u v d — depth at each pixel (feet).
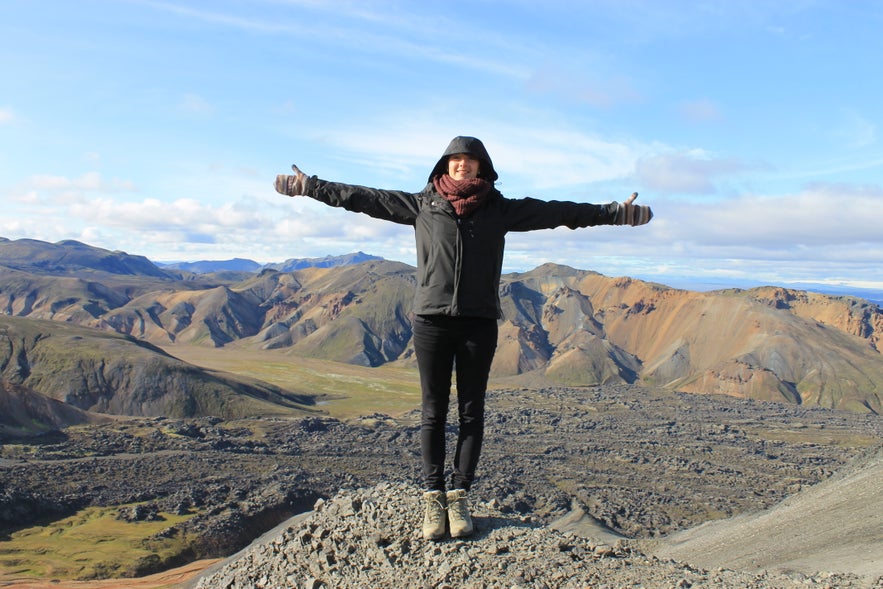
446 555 26.22
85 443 603.26
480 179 23.68
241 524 422.00
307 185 24.68
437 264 23.61
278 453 633.20
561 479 602.85
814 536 146.41
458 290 23.43
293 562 29.60
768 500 542.57
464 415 26.18
